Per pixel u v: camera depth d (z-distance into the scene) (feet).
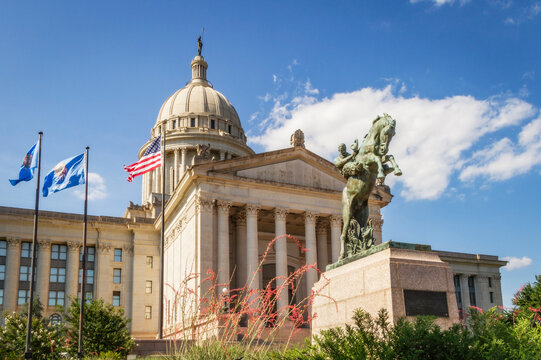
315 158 204.33
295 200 194.39
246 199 185.47
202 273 169.17
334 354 38.32
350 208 57.88
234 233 198.08
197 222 177.37
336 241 197.47
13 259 210.79
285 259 184.65
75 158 132.26
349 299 50.75
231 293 186.80
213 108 330.34
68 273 220.02
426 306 46.01
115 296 224.33
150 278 228.84
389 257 46.70
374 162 54.49
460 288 290.56
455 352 35.83
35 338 117.80
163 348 133.18
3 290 206.80
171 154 311.47
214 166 183.32
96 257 226.38
